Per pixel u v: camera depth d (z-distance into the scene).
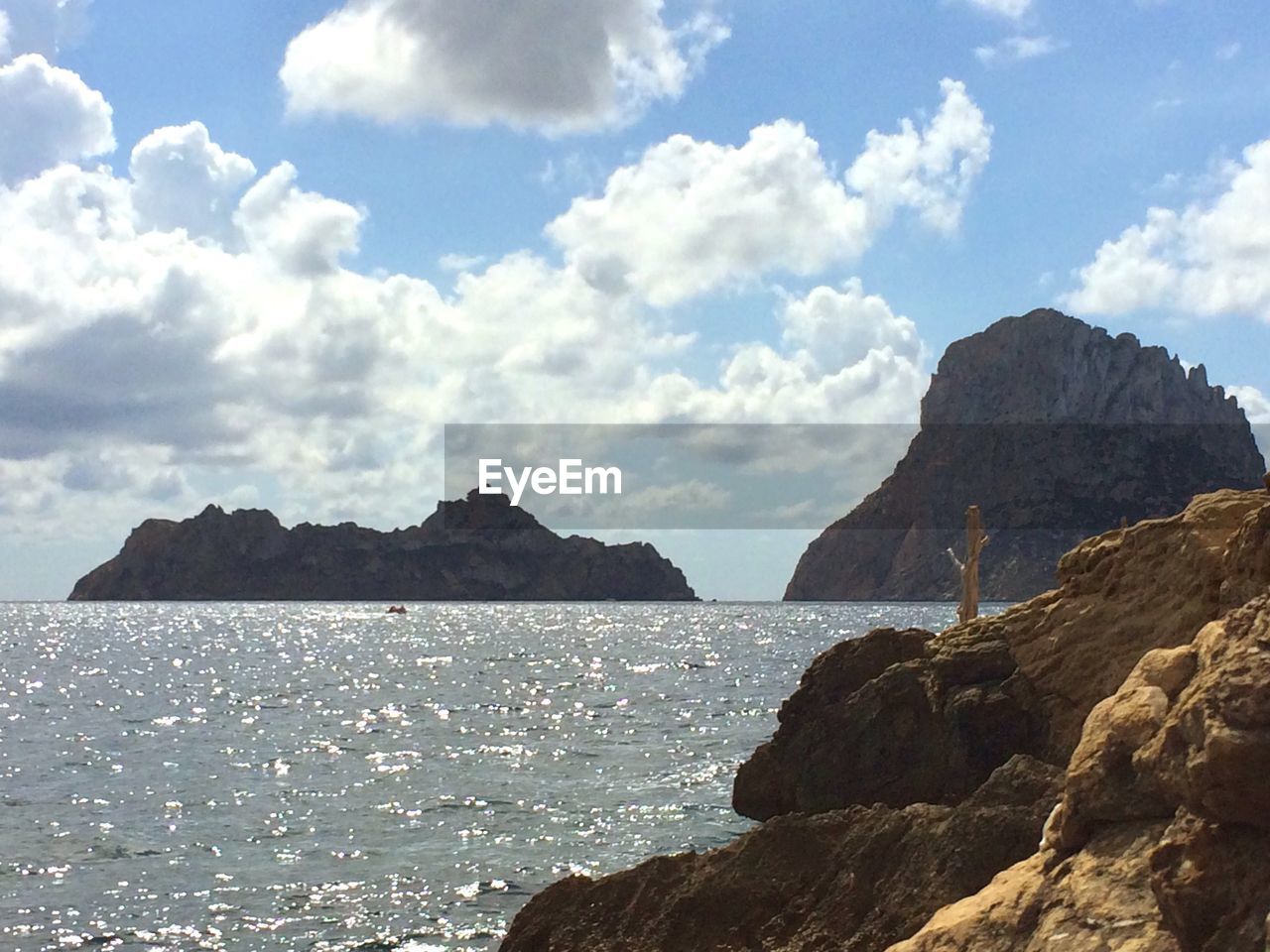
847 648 23.88
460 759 40.75
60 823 29.83
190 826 29.33
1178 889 6.63
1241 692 6.64
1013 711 19.28
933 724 20.59
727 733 47.66
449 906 21.94
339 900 22.39
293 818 30.22
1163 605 17.58
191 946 19.91
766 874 14.41
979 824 13.47
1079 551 19.55
